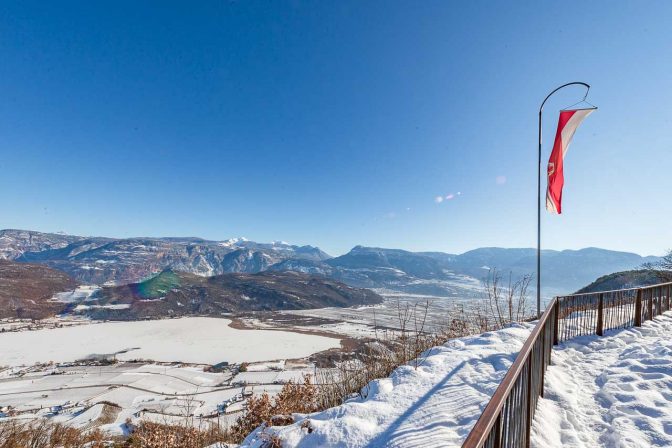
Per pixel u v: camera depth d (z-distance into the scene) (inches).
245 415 249.9
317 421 171.5
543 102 348.5
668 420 152.6
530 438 137.6
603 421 161.9
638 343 282.8
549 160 339.3
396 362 266.1
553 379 208.2
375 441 146.4
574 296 318.0
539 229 344.8
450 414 157.0
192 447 250.5
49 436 359.6
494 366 213.0
